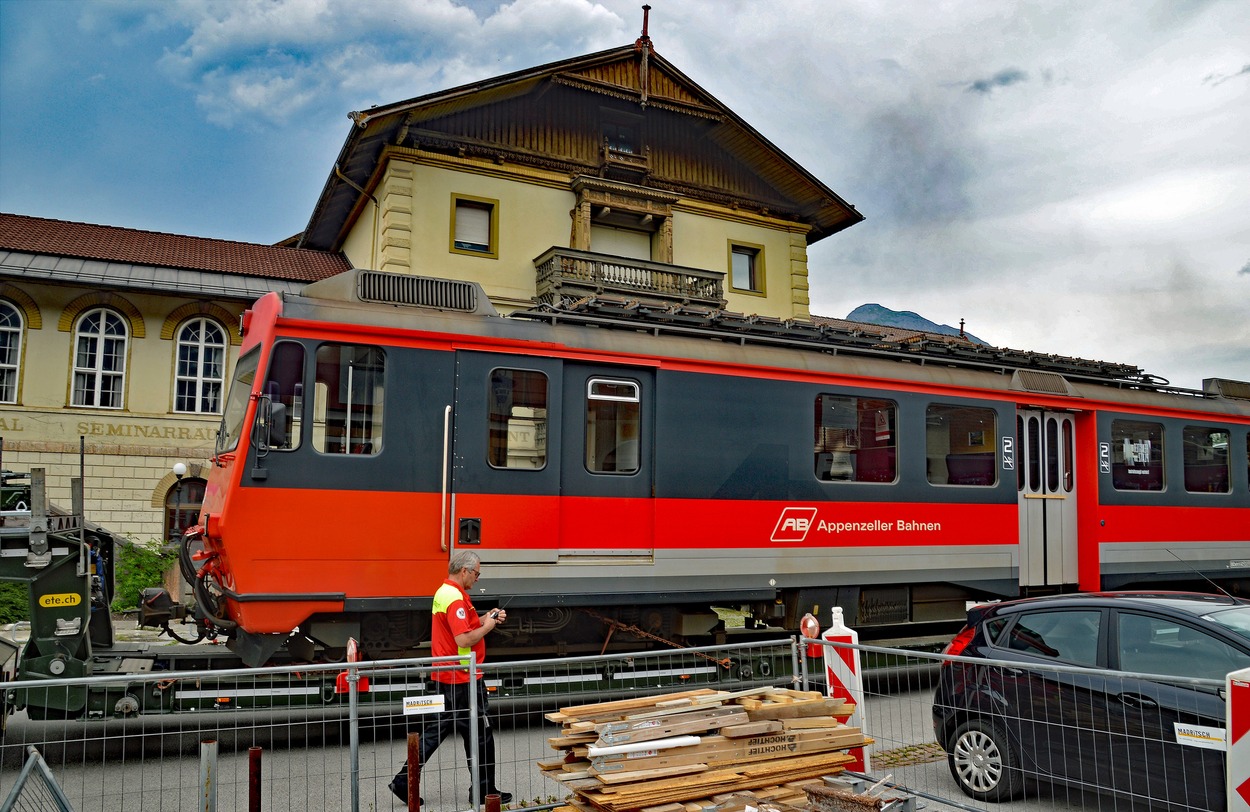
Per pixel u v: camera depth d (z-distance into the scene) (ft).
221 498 27.37
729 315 37.19
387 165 69.82
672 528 32.96
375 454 28.73
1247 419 49.70
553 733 29.89
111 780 23.93
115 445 67.05
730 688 32.71
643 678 32.30
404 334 29.60
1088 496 43.45
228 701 26.61
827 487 36.22
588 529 31.78
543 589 30.55
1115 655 20.88
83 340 67.26
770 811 15.98
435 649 22.41
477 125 72.74
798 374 36.29
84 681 16.99
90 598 26.68
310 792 23.35
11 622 50.34
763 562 34.47
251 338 30.27
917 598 39.09
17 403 65.16
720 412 34.53
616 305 35.22
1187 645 19.97
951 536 38.86
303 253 82.33
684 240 81.05
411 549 28.73
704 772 16.70
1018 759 21.24
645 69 78.64
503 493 30.30
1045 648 22.06
